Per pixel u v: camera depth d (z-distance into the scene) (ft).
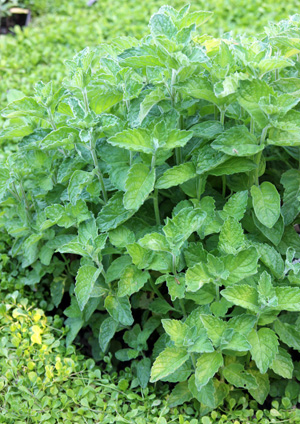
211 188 3.44
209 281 2.99
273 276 3.18
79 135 3.17
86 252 3.15
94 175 3.41
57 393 3.26
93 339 3.70
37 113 3.43
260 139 3.06
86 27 6.48
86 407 3.20
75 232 3.64
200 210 2.95
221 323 2.96
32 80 5.47
